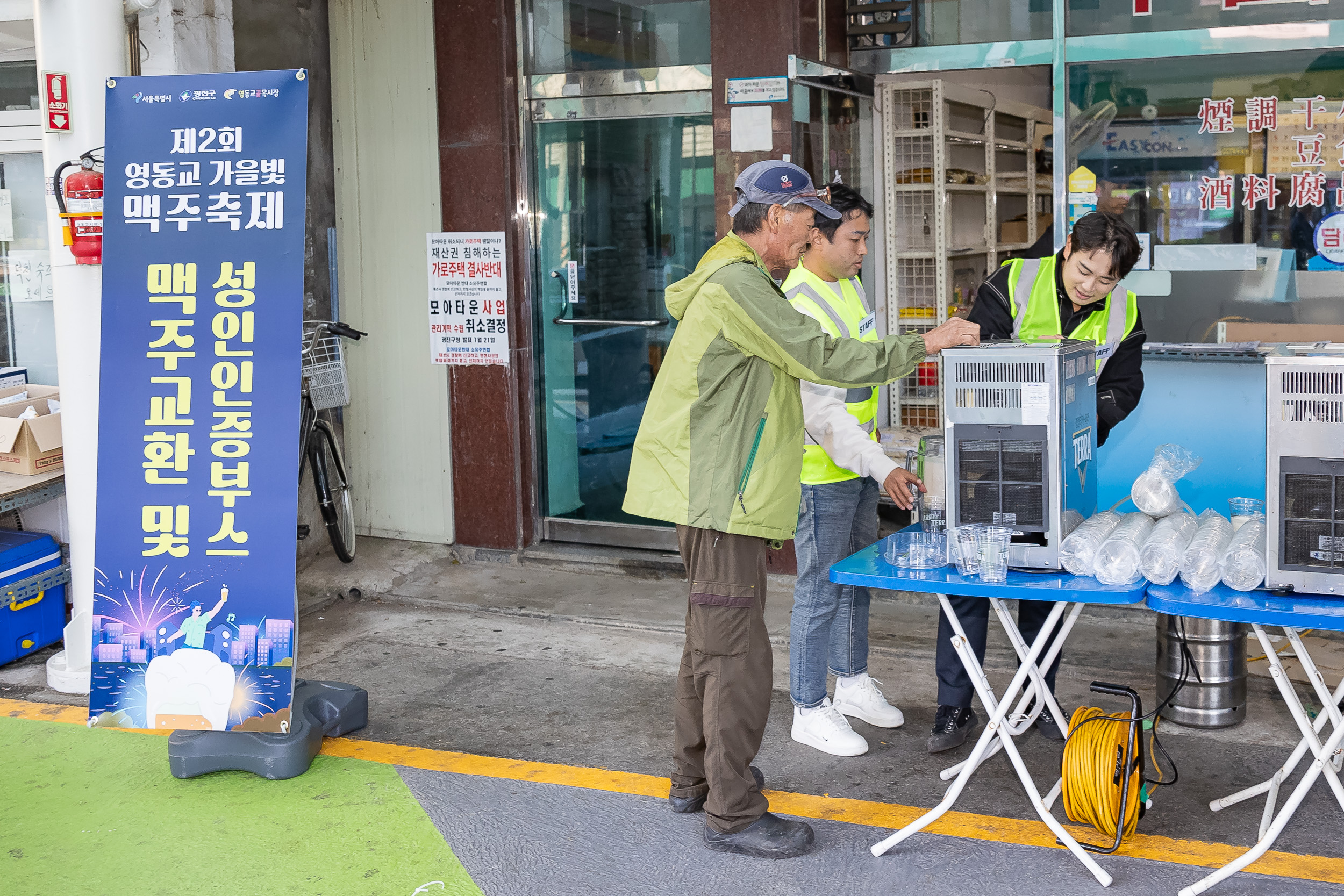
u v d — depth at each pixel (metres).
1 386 5.28
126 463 3.63
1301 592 2.61
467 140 5.45
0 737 3.94
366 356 5.83
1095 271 3.26
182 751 3.57
